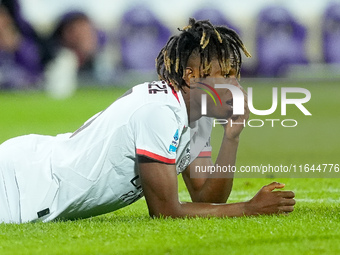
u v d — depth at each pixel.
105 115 14.90
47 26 86.56
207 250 11.42
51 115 62.84
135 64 86.44
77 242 12.52
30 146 15.52
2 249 12.16
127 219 15.53
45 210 14.95
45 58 79.69
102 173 14.67
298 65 90.50
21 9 84.00
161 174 14.00
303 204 19.42
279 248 11.54
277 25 90.00
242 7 92.06
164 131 13.96
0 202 15.12
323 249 11.47
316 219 14.45
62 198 14.95
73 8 87.12
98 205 15.12
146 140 14.01
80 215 15.42
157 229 13.33
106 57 85.12
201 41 14.20
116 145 14.48
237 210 14.47
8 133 49.66
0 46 77.69
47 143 15.65
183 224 13.59
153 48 87.06
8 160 15.25
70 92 80.75
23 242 12.68
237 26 91.62
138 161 14.16
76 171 14.81
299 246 11.70
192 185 16.48
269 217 14.22
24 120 59.34
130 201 15.35
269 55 89.81
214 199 16.20
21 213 14.91
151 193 14.20
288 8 91.38
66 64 80.62
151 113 14.10
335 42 93.00
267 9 90.31
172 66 14.57
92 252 11.62
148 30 87.12
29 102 72.94
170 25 91.75
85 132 15.05
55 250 11.89
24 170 15.11
